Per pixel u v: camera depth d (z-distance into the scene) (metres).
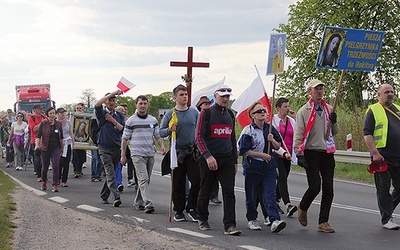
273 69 9.58
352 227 9.91
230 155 9.17
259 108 9.34
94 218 10.20
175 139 10.16
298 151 9.45
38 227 9.07
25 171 20.30
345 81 39.84
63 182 15.45
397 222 10.41
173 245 8.12
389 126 9.84
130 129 11.34
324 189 9.48
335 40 9.40
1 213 9.77
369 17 40.62
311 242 8.60
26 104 35.34
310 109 9.42
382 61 39.94
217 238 8.72
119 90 12.06
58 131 14.34
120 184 14.41
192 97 13.21
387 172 9.83
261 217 10.90
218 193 13.78
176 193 10.30
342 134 23.42
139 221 10.07
